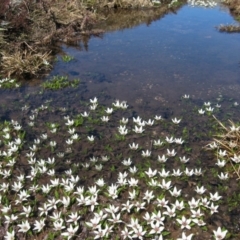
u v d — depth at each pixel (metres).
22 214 0.64
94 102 0.98
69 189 0.68
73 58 1.36
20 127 0.86
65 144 0.83
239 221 0.62
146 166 0.75
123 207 0.65
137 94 1.05
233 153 0.76
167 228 0.61
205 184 0.70
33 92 1.07
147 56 1.39
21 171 0.74
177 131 0.87
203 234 0.60
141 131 0.85
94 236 0.61
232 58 1.34
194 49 1.46
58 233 0.61
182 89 1.08
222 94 1.04
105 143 0.83
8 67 1.22
